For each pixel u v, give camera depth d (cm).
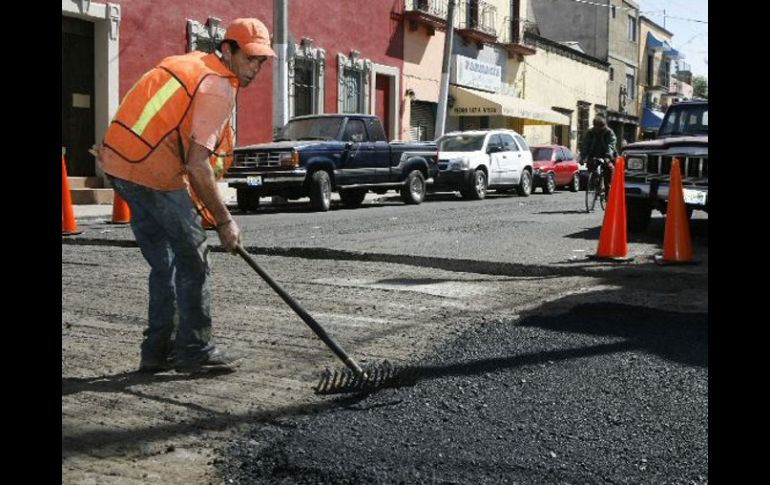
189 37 1925
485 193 2125
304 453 320
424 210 1633
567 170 2639
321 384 414
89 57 1744
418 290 684
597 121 1565
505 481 298
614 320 557
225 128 419
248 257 405
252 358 467
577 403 388
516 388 409
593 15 4881
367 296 656
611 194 852
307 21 2348
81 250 914
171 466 314
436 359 462
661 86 5728
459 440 338
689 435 347
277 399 392
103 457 322
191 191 415
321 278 741
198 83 397
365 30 2625
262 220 1349
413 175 1836
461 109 3164
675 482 301
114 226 1202
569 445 335
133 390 404
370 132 1730
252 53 401
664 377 428
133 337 515
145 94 401
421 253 868
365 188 1716
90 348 486
